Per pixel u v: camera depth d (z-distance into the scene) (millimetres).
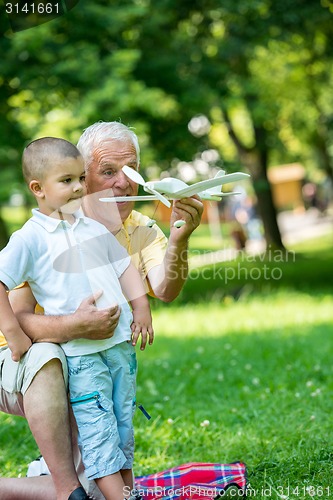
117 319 4789
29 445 7270
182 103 20844
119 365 4914
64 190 4867
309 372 9609
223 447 6730
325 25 21969
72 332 4742
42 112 18375
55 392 4730
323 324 14430
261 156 30234
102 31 18641
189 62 21453
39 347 4750
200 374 10094
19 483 5039
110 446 4762
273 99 30438
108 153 5234
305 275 24281
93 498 4902
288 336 13039
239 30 21062
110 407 4828
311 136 35594
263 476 5766
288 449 6355
